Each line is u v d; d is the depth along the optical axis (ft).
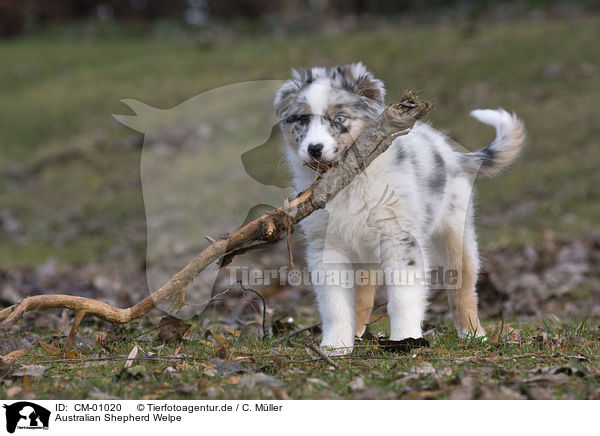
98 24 96.27
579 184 44.83
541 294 28.19
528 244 36.40
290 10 100.22
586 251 34.71
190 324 19.19
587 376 13.33
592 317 24.47
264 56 74.54
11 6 96.22
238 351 15.99
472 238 20.22
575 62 61.57
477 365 14.56
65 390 13.24
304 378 13.64
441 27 77.20
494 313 24.32
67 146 60.95
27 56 84.33
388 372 14.29
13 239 46.21
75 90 72.49
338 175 15.88
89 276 35.29
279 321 20.40
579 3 79.30
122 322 15.48
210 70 72.64
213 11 103.30
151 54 81.61
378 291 25.54
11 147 62.18
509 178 46.96
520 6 82.43
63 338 18.30
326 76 16.94
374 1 97.50
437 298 26.00
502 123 21.42
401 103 16.05
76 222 48.62
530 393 12.79
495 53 65.16
